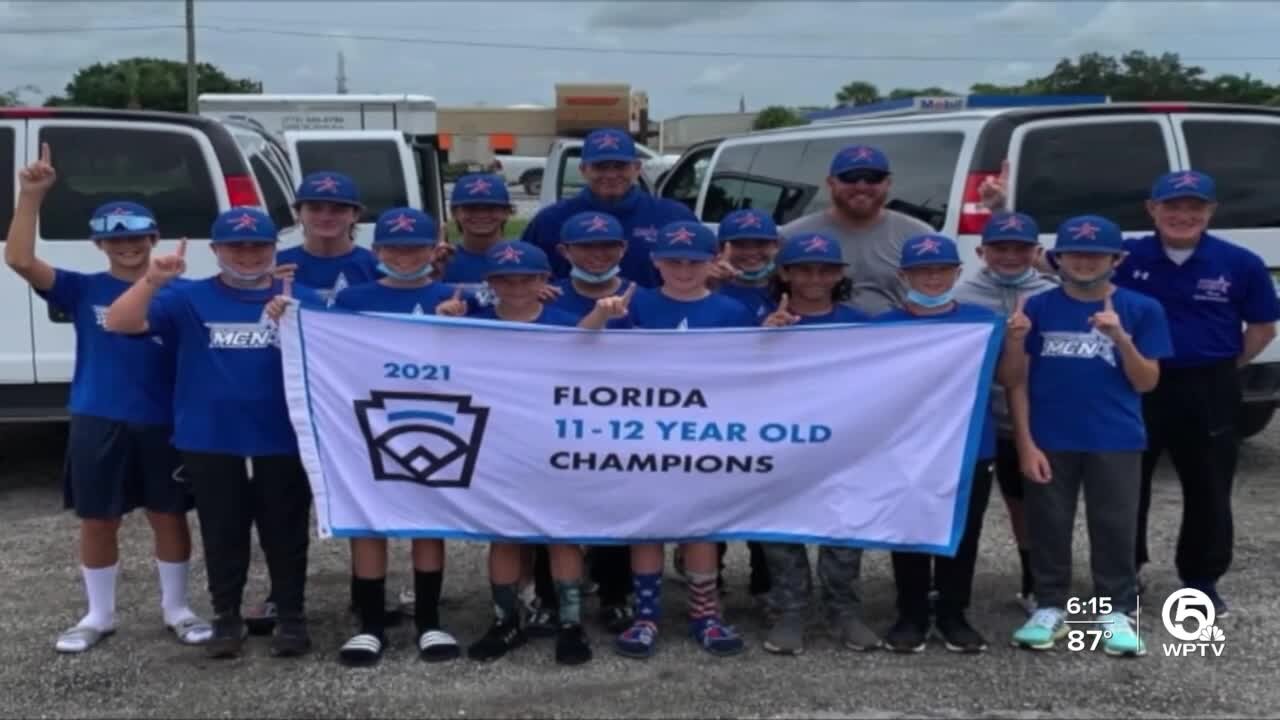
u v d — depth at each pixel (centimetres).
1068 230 465
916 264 466
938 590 487
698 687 445
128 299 440
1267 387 714
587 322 470
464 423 471
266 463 462
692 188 1062
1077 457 477
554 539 475
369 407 468
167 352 474
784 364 473
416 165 1377
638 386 474
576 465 475
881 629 506
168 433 477
